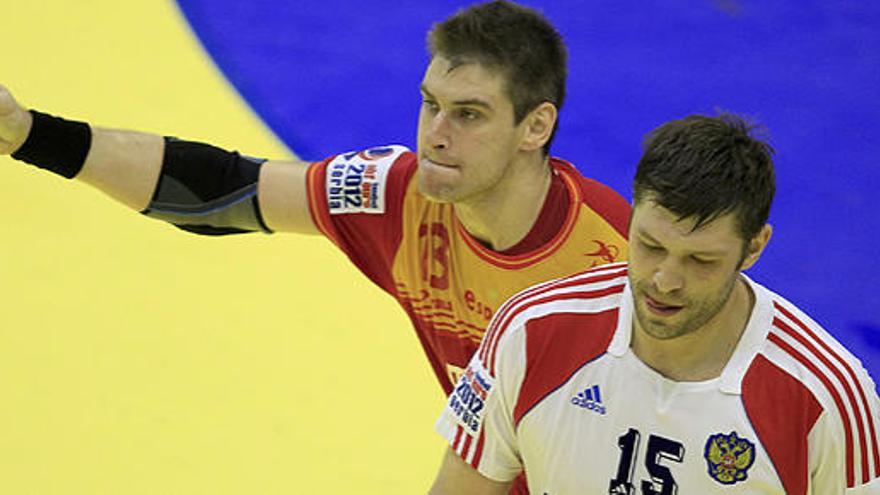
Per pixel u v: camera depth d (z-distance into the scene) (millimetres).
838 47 26641
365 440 18328
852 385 9609
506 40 11359
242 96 25297
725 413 9711
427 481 17703
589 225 12164
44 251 21500
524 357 10141
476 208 12000
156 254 21609
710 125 9117
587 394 10000
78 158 12805
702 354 9766
